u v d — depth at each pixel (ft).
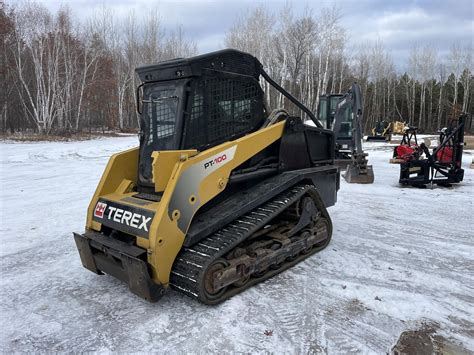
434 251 15.07
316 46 102.37
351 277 12.63
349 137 38.63
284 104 92.68
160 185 10.21
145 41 125.08
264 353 8.65
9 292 11.75
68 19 101.55
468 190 27.30
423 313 10.42
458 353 8.73
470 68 152.87
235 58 12.67
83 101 105.40
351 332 9.48
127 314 10.33
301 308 10.57
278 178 13.65
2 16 92.58
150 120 12.29
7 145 61.93
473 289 11.85
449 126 29.55
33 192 26.32
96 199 12.28
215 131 12.21
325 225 15.30
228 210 11.79
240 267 11.13
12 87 101.60
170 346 8.91
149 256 10.09
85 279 12.62
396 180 31.65
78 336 9.39
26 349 8.93
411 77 161.79
